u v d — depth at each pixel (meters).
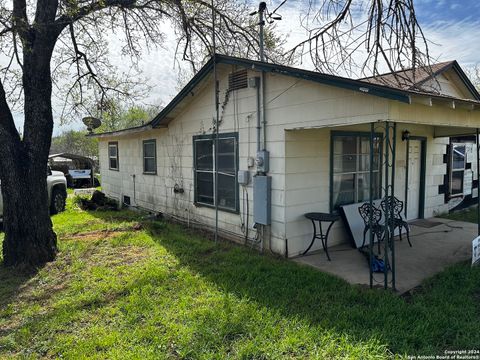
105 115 8.57
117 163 12.30
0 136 5.21
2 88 5.19
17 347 3.19
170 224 8.44
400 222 6.08
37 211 5.41
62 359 2.99
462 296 3.94
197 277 4.66
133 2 6.48
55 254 5.70
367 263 5.28
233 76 6.44
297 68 4.81
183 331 3.27
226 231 6.98
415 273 4.79
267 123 5.76
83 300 4.07
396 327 3.27
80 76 7.48
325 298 3.96
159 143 9.39
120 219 9.27
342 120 4.37
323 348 2.99
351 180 6.51
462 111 4.98
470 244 6.20
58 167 21.61
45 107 5.48
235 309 3.69
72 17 5.64
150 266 5.14
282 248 5.61
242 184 6.36
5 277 4.97
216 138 6.57
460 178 9.74
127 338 3.23
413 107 4.08
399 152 7.59
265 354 2.92
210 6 7.33
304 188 5.74
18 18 5.01
